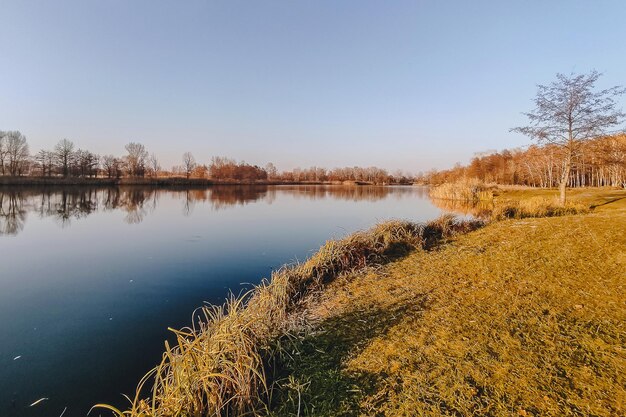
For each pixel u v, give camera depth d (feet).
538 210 43.65
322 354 11.60
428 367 10.13
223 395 9.36
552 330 11.66
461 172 202.69
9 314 21.25
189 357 9.87
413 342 11.67
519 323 12.36
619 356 9.87
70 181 180.65
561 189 48.70
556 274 16.83
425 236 29.89
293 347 12.16
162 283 27.32
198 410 8.66
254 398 9.44
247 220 62.44
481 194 92.12
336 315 14.93
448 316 13.50
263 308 15.20
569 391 8.61
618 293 14.03
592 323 11.92
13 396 13.30
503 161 188.65
